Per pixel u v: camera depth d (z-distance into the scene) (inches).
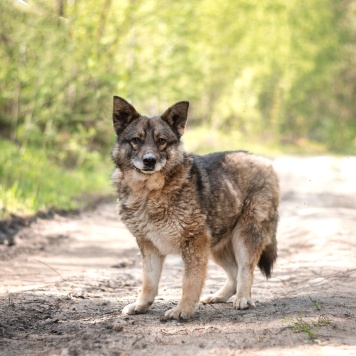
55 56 861.2
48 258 464.8
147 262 319.6
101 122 988.6
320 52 2197.3
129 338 258.1
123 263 462.6
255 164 347.9
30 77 836.0
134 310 310.3
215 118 1803.6
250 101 1792.6
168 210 306.5
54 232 562.3
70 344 251.1
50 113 879.1
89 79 940.0
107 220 656.4
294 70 2044.8
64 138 959.0
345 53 2436.0
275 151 1793.8
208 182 321.7
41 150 855.1
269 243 345.1
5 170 724.0
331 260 430.9
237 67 1775.3
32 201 629.0
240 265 334.0
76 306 324.8
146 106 1250.0
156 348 242.7
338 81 2608.3
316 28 2110.0
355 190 906.7
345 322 269.1
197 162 329.4
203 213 309.7
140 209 310.7
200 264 307.3
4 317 294.4
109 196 798.5
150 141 312.3
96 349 243.1
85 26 890.1
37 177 748.6
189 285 303.7
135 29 989.2
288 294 350.6
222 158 344.8
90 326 281.3
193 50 1115.9
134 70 1004.6
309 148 2135.8
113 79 930.7
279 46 1955.0
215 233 325.1
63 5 885.8
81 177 826.2
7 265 428.8
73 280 394.3
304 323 264.1
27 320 292.2
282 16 1950.1
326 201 787.4
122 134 326.0
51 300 334.6
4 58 865.5
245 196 337.7
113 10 959.6
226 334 259.4
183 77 1135.6
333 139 2463.1
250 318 289.6
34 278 393.7
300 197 826.2
